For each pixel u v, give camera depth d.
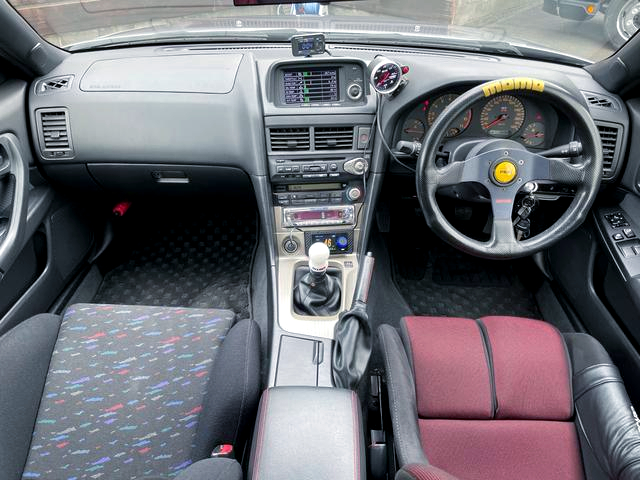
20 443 1.12
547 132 1.74
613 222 1.84
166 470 1.13
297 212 1.88
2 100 1.74
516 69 1.62
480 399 1.33
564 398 1.33
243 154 1.85
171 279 2.39
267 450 1.01
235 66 1.83
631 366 1.68
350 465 0.99
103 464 1.13
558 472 1.20
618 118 1.75
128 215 2.56
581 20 2.29
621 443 1.13
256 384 1.17
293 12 2.05
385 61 1.56
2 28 1.58
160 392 1.27
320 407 1.10
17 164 1.67
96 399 1.25
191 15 2.32
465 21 2.55
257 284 2.26
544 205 2.13
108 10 2.37
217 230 2.61
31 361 1.25
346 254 1.94
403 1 2.47
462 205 2.23
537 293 2.32
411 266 2.46
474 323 1.54
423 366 1.40
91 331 1.40
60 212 2.08
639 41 1.60
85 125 1.86
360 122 1.77
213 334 1.41
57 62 1.90
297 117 1.76
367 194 1.87
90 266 2.34
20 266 1.80
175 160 1.90
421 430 1.28
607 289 1.83
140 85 1.83
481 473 1.21
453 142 1.67
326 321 1.67
